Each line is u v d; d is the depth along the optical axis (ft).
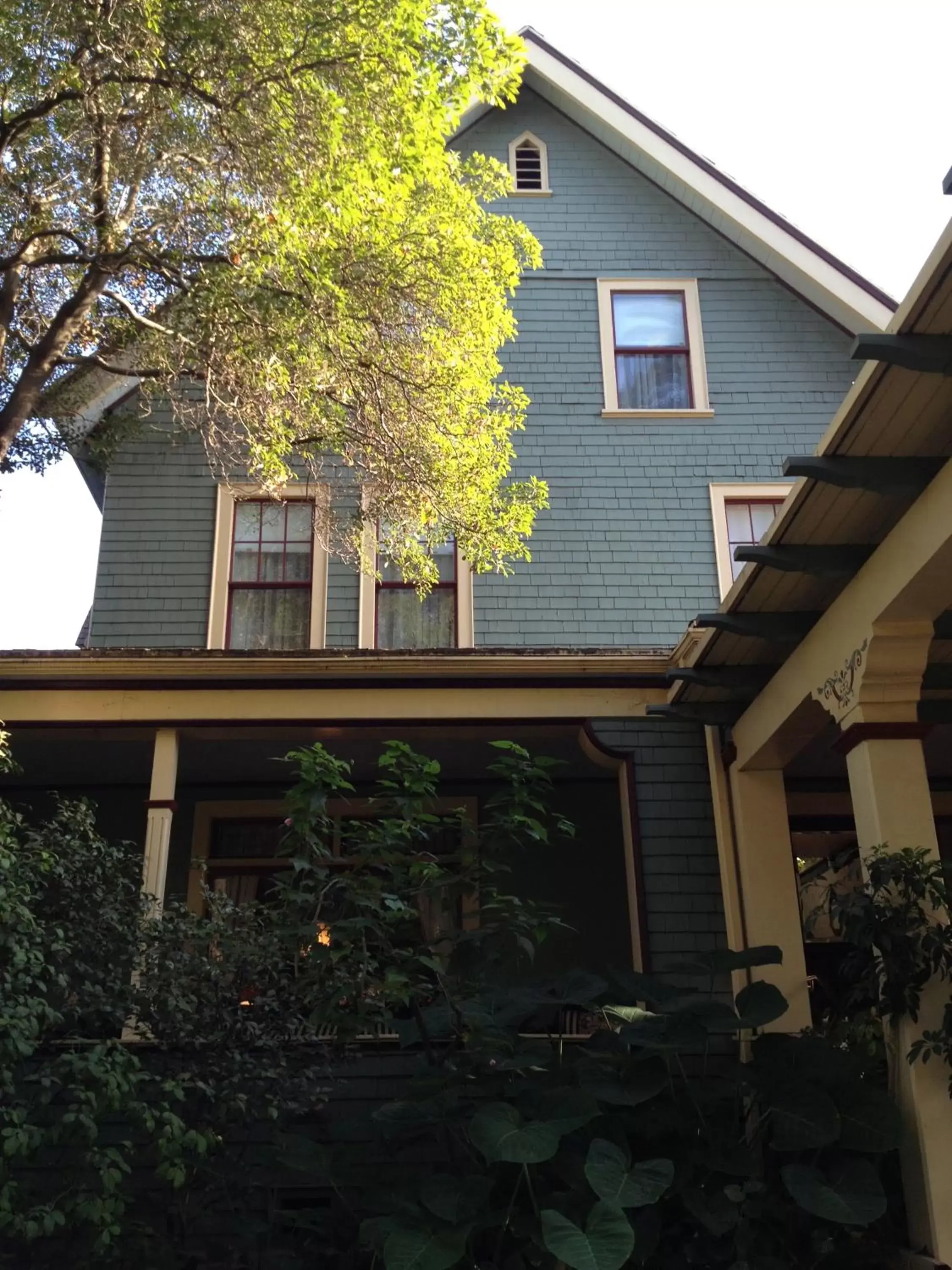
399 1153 23.80
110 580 34.06
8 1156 17.02
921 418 17.26
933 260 14.44
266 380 27.12
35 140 28.09
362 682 28.40
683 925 27.96
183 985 20.76
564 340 37.42
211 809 33.73
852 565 20.49
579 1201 19.29
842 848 34.06
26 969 18.11
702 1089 21.47
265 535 34.94
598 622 34.09
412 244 28.58
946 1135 18.81
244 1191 21.25
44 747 29.99
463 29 24.02
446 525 30.19
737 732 27.76
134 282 30.48
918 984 18.90
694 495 35.65
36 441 33.60
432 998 23.58
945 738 29.78
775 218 37.65
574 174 39.60
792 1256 19.65
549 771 33.58
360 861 22.85
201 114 26.91
